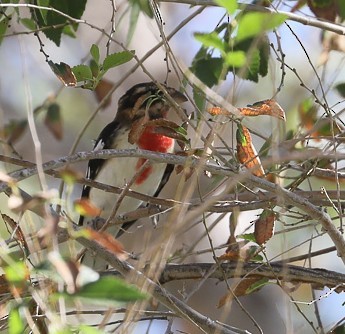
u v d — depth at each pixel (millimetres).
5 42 14430
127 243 11758
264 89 13109
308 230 12258
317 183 10930
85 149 14664
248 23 6316
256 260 8516
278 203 7953
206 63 9461
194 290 8133
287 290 8094
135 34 15047
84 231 5848
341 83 9758
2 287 7188
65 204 5832
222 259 8352
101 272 8312
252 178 7773
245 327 13961
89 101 14914
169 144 10555
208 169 7672
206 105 8906
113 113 14891
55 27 8828
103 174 11031
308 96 10414
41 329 7211
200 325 7586
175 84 15062
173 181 13180
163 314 7840
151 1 8281
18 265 5539
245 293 8492
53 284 6062
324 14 9797
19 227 6895
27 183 11844
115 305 5180
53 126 10578
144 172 10938
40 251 6438
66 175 5980
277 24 6348
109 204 11125
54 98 10641
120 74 15062
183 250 10344
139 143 10508
